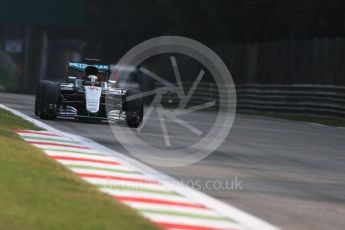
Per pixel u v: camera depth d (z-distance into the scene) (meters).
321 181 37.28
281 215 27.92
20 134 44.12
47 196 25.64
